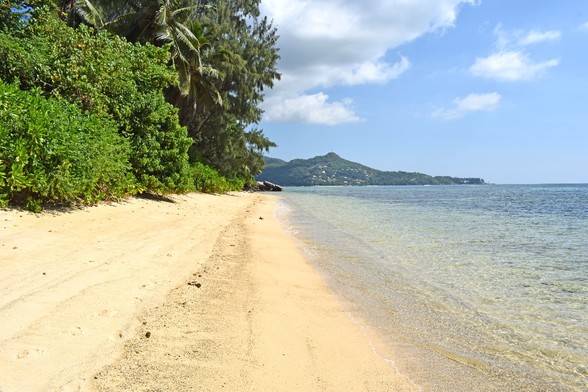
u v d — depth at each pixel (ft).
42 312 12.41
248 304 16.34
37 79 35.27
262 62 131.03
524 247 35.40
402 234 43.39
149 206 44.06
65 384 8.96
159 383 9.56
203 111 114.93
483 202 125.18
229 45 118.73
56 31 39.83
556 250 33.94
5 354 9.68
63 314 12.53
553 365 12.48
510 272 25.36
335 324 15.19
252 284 19.47
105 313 13.20
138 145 47.06
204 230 34.99
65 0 63.31
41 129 25.55
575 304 18.71
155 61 53.88
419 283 22.30
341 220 58.90
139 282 17.11
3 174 23.73
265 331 13.64
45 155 26.37
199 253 25.04
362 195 188.55
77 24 70.59
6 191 25.36
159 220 36.22
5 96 25.11
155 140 49.80
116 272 17.97
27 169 25.76
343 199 140.15
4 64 34.06
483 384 11.13
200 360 11.01
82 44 40.04
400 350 13.21
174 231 31.76
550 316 17.01
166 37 74.54
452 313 17.26
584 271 25.77
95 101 39.24
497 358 12.89
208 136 125.29
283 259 26.84
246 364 11.06
